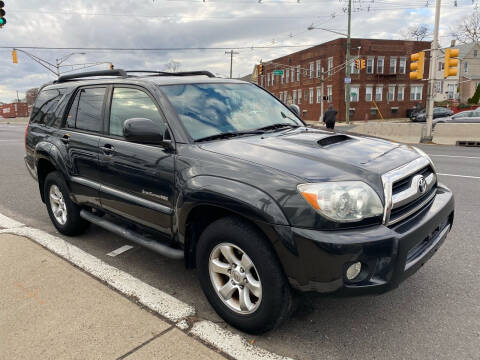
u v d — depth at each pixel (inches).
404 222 102.4
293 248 92.4
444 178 317.4
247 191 98.6
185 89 138.0
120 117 144.1
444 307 122.1
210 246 110.3
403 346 103.5
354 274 93.1
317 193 92.0
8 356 100.0
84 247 172.1
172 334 108.2
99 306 122.9
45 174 194.5
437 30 642.2
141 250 169.2
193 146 117.3
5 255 161.9
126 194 138.1
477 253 162.6
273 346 103.5
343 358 99.0
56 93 187.2
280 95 2167.8
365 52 1674.5
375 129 762.2
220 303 111.9
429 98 663.8
